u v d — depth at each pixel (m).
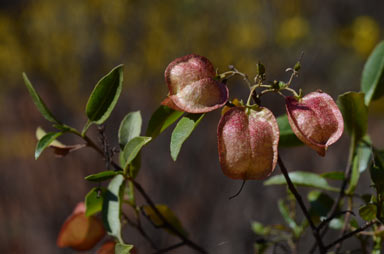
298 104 1.32
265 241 1.98
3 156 8.23
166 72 1.38
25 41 9.12
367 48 8.66
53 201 7.12
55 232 6.88
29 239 6.81
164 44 8.74
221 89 1.35
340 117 1.28
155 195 6.98
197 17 8.77
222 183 6.88
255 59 8.62
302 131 1.29
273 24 8.83
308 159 7.01
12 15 9.12
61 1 8.96
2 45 9.09
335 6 9.11
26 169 7.55
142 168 7.21
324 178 1.93
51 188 7.20
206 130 7.49
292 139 1.87
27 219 7.01
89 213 1.65
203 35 8.77
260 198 6.39
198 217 6.58
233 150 1.25
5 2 9.10
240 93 7.80
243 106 1.31
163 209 1.90
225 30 8.80
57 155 1.67
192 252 4.02
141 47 8.78
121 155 1.63
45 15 9.02
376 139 8.13
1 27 9.04
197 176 7.04
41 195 7.20
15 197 7.17
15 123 8.95
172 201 6.91
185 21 8.78
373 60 1.98
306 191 4.88
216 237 6.24
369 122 8.56
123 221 1.83
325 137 1.28
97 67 8.95
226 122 1.28
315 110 1.30
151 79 8.67
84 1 8.83
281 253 2.17
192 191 6.94
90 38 8.95
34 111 9.03
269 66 8.59
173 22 8.80
